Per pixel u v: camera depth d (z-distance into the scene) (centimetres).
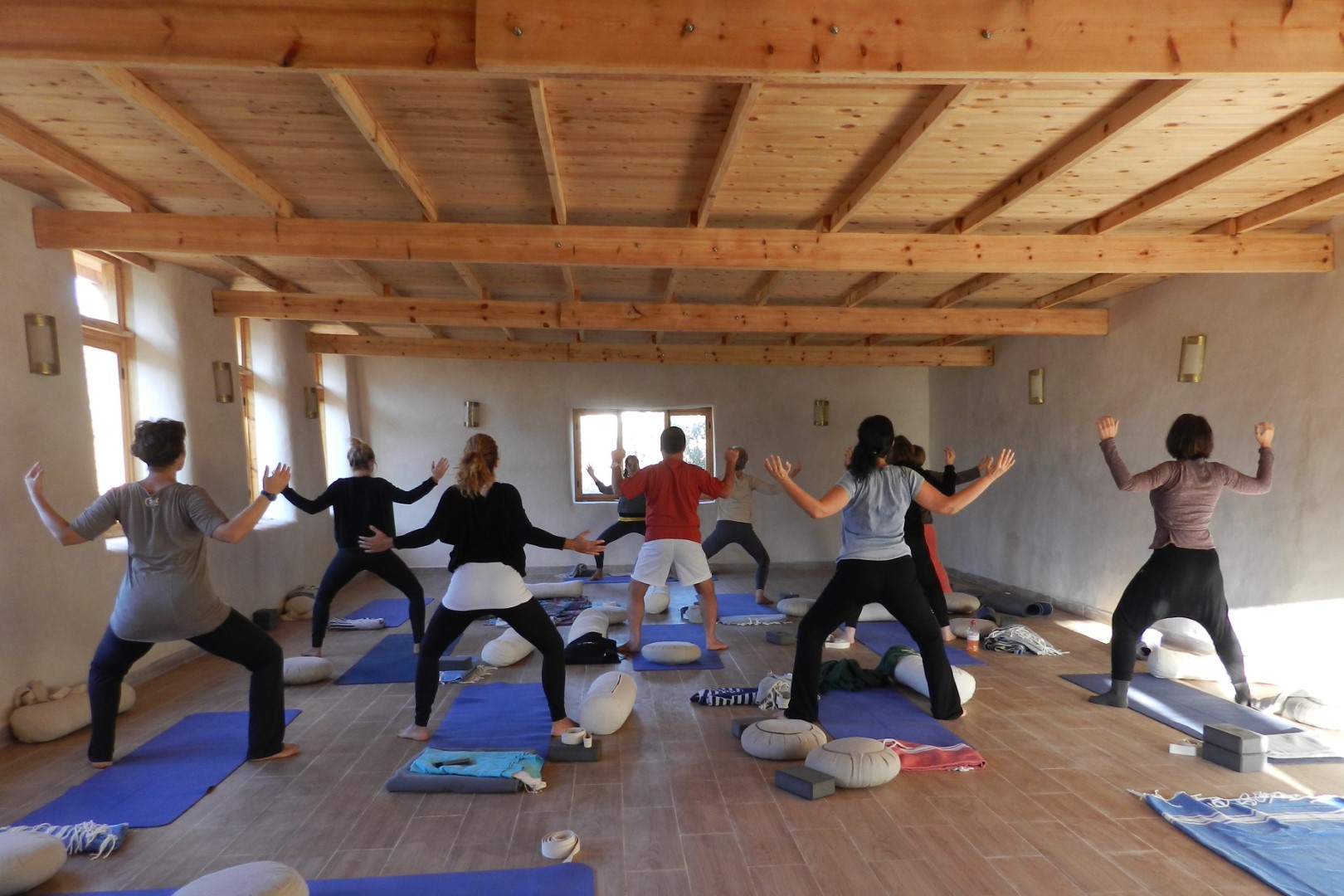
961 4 238
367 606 771
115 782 339
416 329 909
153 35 240
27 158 378
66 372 446
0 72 304
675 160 392
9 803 321
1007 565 865
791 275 641
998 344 886
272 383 787
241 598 659
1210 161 386
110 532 527
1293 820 296
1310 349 484
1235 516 542
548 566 1022
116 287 559
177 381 586
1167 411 614
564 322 670
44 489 427
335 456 957
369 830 297
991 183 422
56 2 239
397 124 351
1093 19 239
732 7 235
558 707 389
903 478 383
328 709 444
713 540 756
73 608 443
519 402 1019
